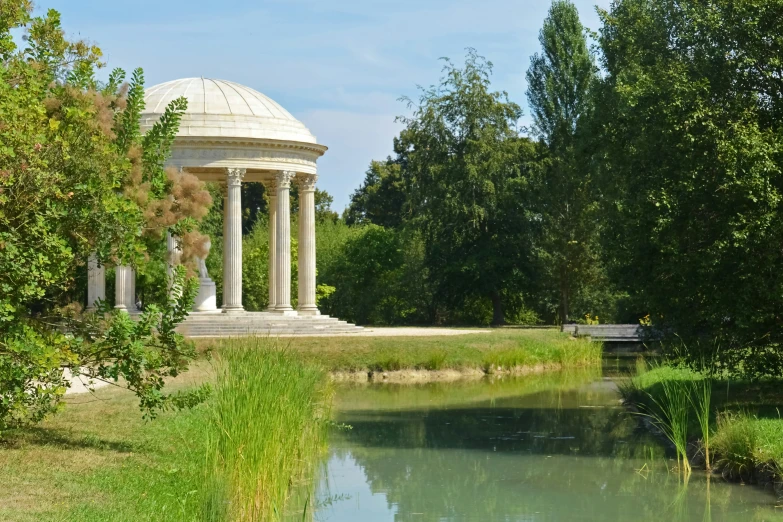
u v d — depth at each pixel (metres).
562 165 86.50
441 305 99.06
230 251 65.06
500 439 33.78
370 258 100.50
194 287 24.17
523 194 90.56
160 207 27.14
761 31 30.95
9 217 21.08
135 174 25.73
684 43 33.59
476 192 89.62
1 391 20.70
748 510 22.81
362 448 32.03
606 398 45.56
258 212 114.69
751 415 28.98
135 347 22.72
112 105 26.73
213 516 18.27
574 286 92.00
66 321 24.34
